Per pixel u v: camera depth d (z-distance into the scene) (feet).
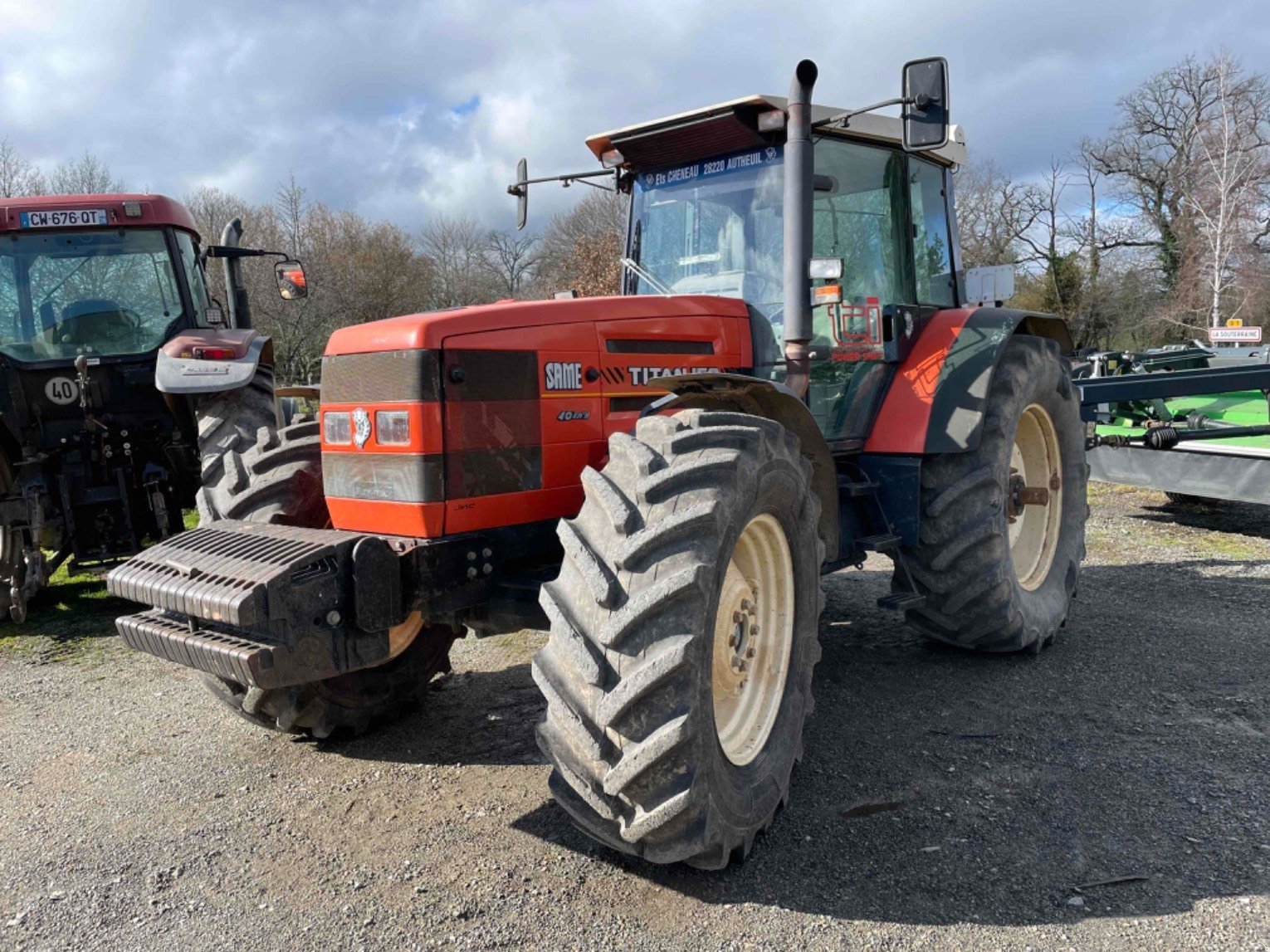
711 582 7.56
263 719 11.17
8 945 7.54
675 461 8.05
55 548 19.80
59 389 19.57
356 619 8.18
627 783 7.18
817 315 12.32
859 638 15.16
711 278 12.67
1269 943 7.00
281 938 7.51
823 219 12.41
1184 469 21.86
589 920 7.61
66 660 15.65
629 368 10.30
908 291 13.87
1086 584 17.80
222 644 7.91
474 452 8.93
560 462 9.67
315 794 10.15
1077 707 11.80
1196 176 92.68
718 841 7.66
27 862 8.85
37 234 19.93
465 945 7.32
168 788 10.44
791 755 9.08
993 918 7.46
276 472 10.73
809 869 8.27
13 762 11.30
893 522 12.71
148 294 20.52
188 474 21.03
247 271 86.63
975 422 12.22
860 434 12.91
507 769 10.64
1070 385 15.24
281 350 86.94
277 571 7.82
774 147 12.13
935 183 14.87
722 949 7.18
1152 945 7.04
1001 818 9.05
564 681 7.46
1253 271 83.20
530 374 9.39
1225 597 16.53
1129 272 105.81
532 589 9.13
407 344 8.69
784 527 9.21
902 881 8.02
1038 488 14.61
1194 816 8.92
